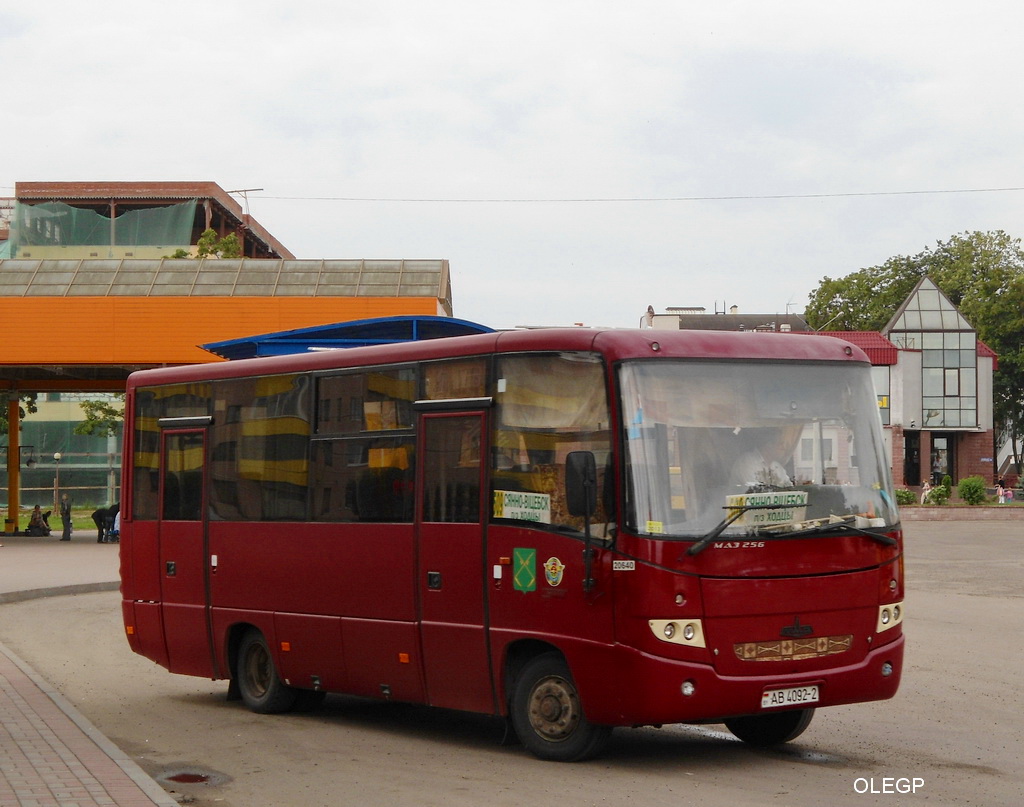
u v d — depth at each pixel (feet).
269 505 39.86
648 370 30.01
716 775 29.60
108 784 26.63
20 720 35.53
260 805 27.07
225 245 231.30
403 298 127.03
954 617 65.51
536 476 31.42
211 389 42.63
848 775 29.55
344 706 42.39
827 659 30.14
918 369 248.52
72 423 258.78
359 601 36.29
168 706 42.34
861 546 30.91
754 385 30.91
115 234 273.33
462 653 33.09
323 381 38.24
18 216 272.31
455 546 33.35
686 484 29.53
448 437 33.96
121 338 126.31
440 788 28.48
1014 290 279.49
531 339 32.04
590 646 29.71
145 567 44.96
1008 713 38.65
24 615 72.49
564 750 30.91
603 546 29.63
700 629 28.86
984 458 253.65
